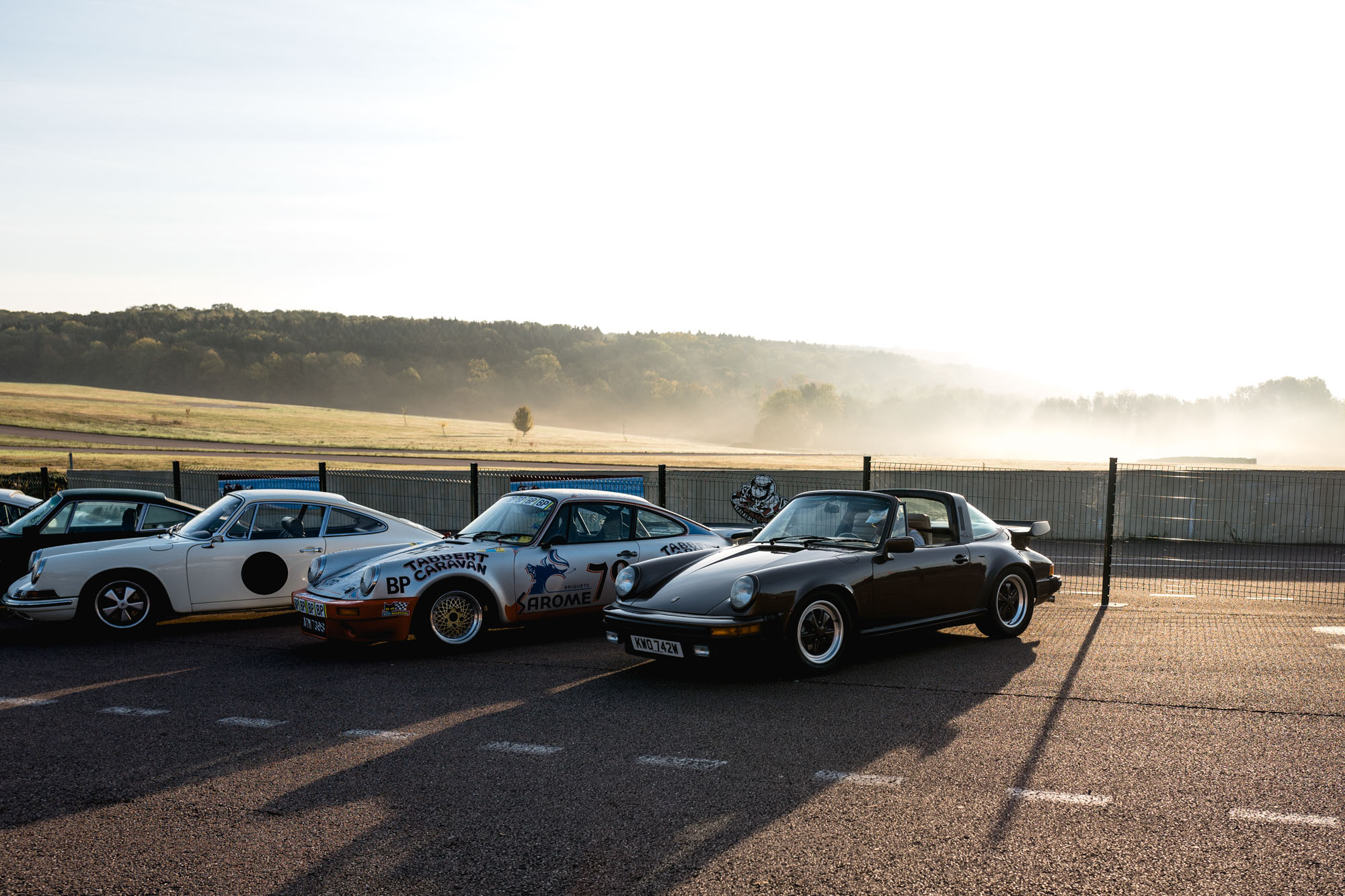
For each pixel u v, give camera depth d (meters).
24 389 146.38
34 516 10.64
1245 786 4.56
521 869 3.72
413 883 3.61
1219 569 13.95
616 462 67.88
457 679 7.11
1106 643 8.09
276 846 3.98
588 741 5.42
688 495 17.55
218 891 3.56
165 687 6.96
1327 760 4.94
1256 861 3.72
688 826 4.13
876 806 4.34
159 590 9.15
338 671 7.44
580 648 8.30
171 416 114.12
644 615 7.01
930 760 4.99
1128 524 18.23
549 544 8.67
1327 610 10.01
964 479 18.62
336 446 80.50
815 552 7.40
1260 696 6.25
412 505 18.00
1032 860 3.74
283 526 9.76
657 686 6.77
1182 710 5.93
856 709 6.04
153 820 4.29
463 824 4.20
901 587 7.47
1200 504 17.89
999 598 8.32
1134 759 4.97
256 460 56.72
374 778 4.84
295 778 4.86
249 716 6.11
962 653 7.72
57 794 4.66
